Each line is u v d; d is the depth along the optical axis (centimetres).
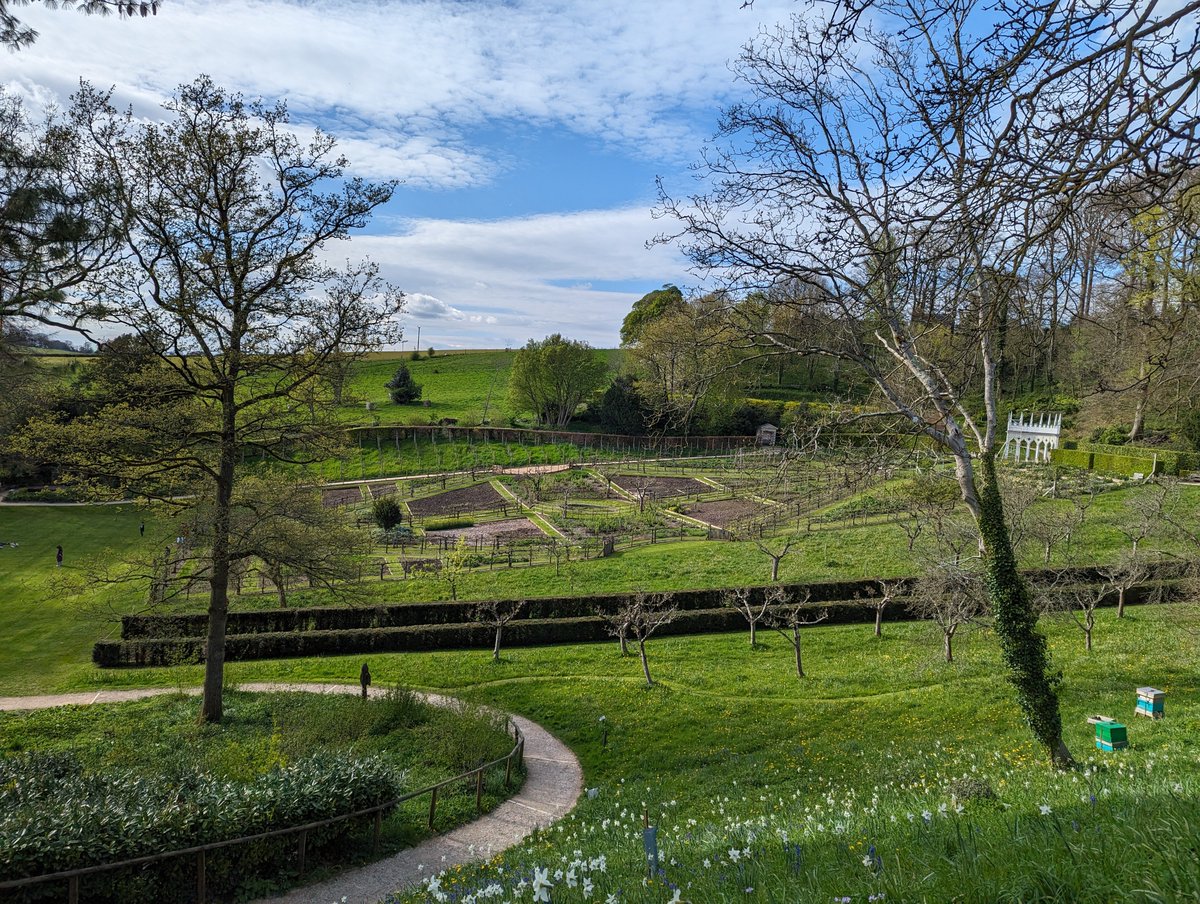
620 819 1578
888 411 1457
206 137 2312
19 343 2056
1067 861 504
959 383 1445
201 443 2545
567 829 1573
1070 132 532
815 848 736
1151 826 538
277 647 3303
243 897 1335
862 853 661
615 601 3641
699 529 5297
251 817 1377
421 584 4156
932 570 2716
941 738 1925
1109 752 1470
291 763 1772
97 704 2636
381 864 1502
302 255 2484
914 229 777
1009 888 478
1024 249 620
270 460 3762
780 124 1419
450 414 10250
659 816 1512
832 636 3216
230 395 2488
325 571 2647
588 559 4616
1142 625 2948
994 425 1442
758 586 3656
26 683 2931
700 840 945
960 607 2634
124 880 1217
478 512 6291
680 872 734
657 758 2136
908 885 525
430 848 1592
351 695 2706
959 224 629
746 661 2984
